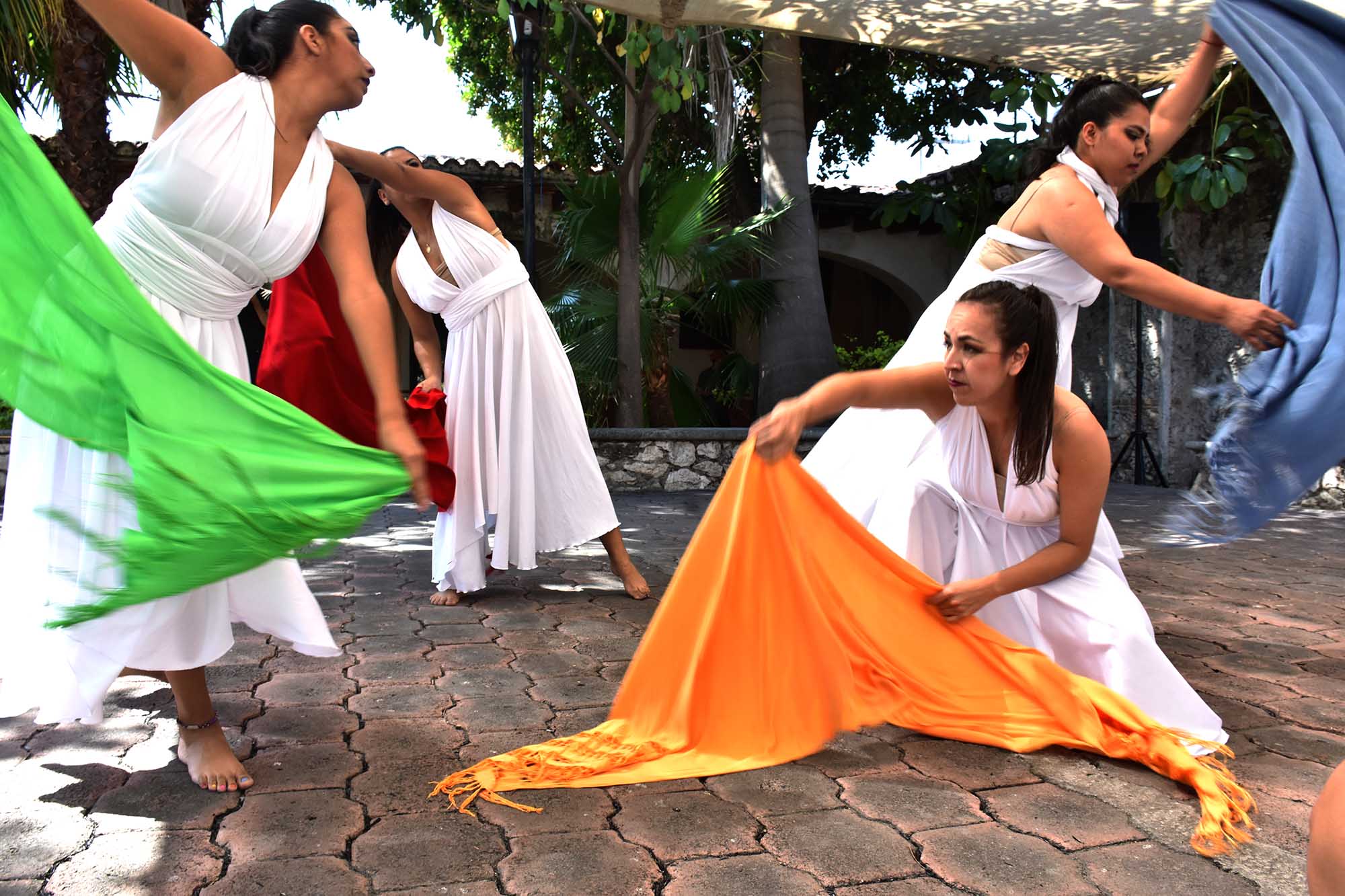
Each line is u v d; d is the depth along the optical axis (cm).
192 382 186
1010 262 310
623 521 718
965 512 292
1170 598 469
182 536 179
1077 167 298
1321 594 481
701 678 252
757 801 227
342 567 525
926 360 328
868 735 274
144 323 182
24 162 180
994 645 272
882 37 371
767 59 1044
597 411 1030
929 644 277
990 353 252
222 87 208
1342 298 204
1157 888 188
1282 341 212
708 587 254
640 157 955
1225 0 243
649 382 1070
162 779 234
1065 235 291
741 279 1149
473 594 456
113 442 185
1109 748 253
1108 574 281
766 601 255
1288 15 235
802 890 186
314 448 194
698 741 252
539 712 289
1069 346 318
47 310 183
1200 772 228
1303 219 214
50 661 210
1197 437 1057
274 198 217
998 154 1080
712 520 255
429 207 419
